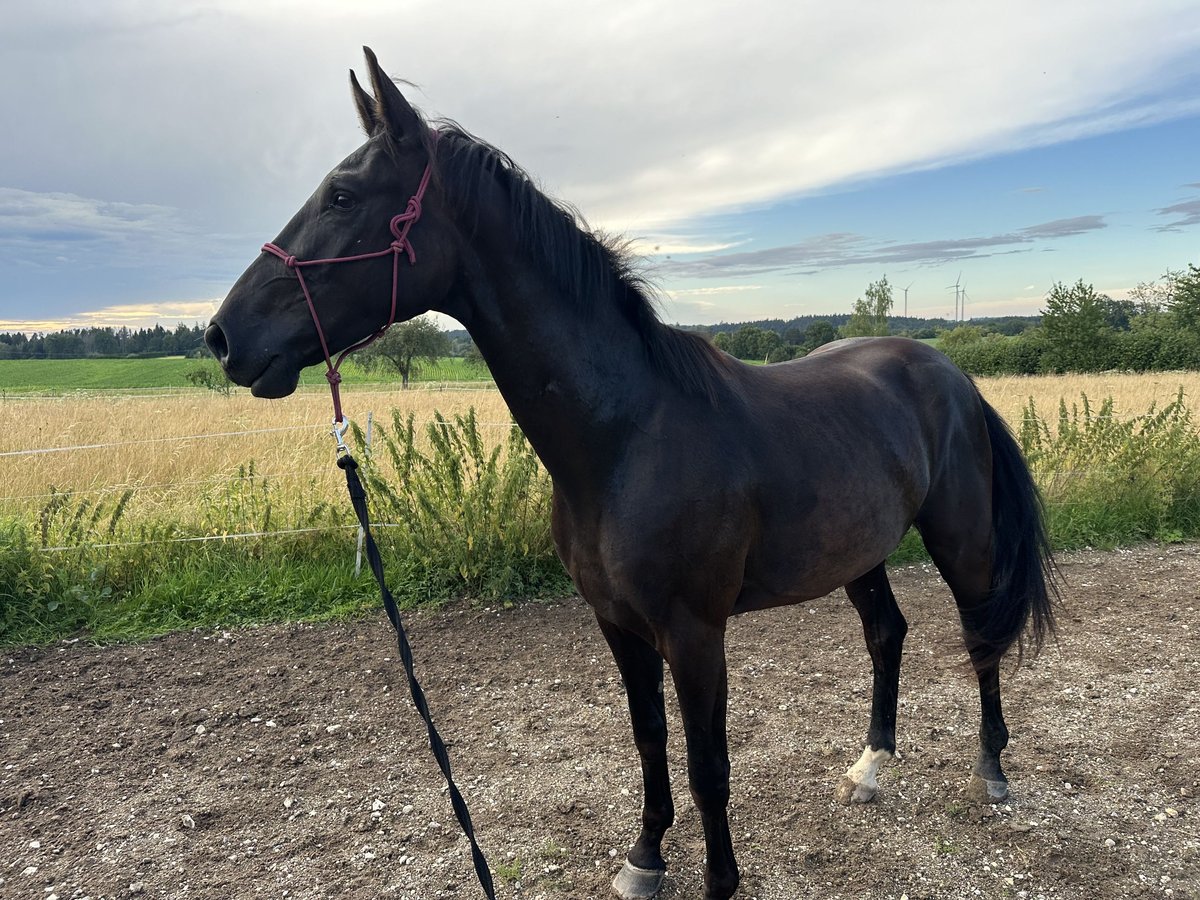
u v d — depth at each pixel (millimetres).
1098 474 6297
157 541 5180
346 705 3631
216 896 2324
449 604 4891
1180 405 6586
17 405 12969
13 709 3645
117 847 2586
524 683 3805
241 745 3277
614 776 2938
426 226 1680
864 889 2258
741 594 2111
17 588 4609
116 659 4215
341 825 2682
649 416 1857
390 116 1648
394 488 5398
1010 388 15188
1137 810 2582
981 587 2709
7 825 2727
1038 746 3018
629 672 2141
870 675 3779
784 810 2660
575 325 1802
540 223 1759
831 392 2348
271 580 5027
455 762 3082
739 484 1909
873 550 2324
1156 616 4402
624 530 1812
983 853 2396
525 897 2287
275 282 1646
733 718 3361
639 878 2268
